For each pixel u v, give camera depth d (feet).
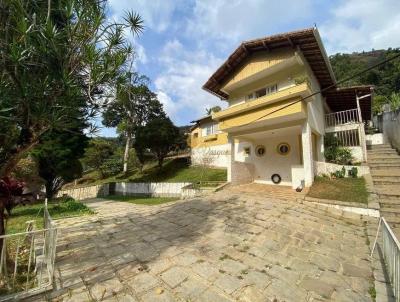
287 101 33.68
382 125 61.52
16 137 13.29
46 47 11.01
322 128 46.57
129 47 13.88
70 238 19.56
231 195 34.60
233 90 47.44
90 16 12.17
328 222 22.76
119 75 13.75
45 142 42.06
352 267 14.42
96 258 15.40
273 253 15.99
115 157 95.25
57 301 10.78
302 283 12.53
